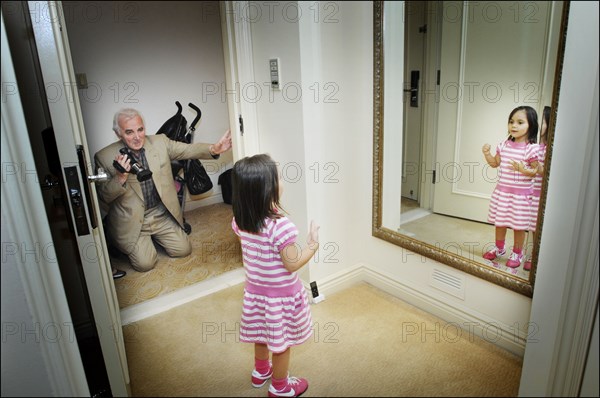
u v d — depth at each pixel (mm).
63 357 1041
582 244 1149
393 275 2188
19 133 915
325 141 2002
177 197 2914
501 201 1636
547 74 1407
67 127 1188
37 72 1194
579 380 1233
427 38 1766
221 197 3629
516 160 1552
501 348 1757
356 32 1964
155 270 2613
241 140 2221
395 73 1917
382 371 1657
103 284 1349
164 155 2674
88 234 1275
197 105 3197
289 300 1456
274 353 1479
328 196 2090
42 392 1030
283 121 2018
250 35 2062
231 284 2424
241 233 1456
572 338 1225
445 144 1797
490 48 1562
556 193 1190
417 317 2012
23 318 965
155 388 1631
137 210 2529
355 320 1999
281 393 1534
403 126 1948
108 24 2709
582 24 1079
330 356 1754
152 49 2906
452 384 1575
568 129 1140
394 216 2096
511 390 1532
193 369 1736
